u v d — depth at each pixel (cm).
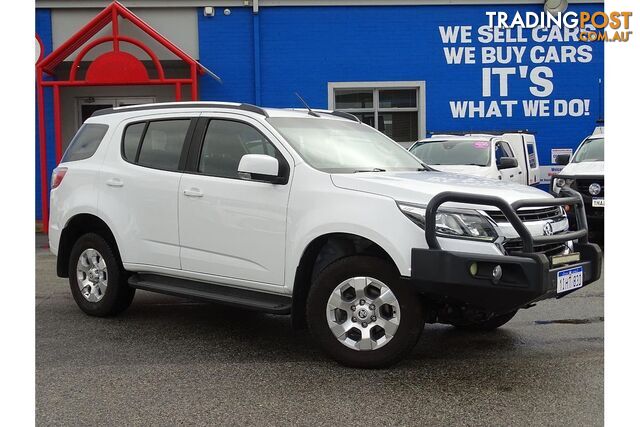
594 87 1619
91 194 636
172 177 577
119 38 1364
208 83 1567
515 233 447
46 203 1404
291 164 511
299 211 494
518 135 1308
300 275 495
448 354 514
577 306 680
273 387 439
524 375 459
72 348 539
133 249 602
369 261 464
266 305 512
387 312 466
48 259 1046
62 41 1512
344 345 475
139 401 415
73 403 412
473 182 502
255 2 1530
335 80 1576
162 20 1538
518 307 440
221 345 547
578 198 507
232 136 559
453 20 1584
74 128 1591
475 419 382
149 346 545
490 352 519
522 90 1609
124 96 1600
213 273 549
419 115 1603
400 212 453
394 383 444
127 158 623
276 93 1569
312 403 409
